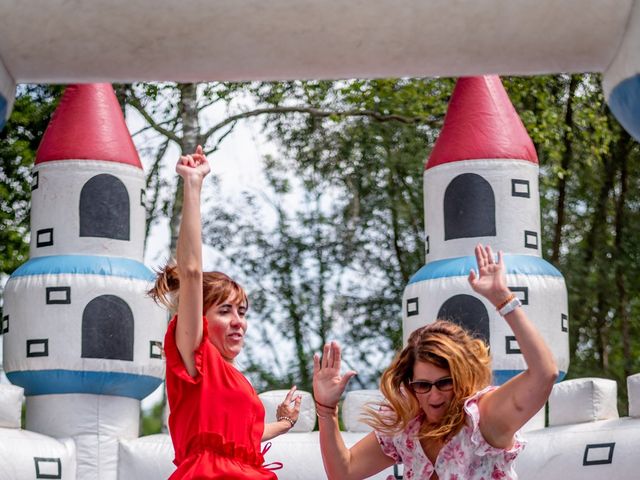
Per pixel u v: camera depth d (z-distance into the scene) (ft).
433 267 24.26
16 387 22.95
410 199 53.21
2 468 21.97
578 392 22.86
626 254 51.60
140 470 23.47
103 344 23.63
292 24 13.29
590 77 49.14
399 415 13.29
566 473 22.03
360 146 52.34
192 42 13.44
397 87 49.55
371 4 13.16
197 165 14.37
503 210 24.18
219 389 14.42
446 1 13.14
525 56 13.75
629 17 13.15
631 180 52.47
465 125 24.64
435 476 13.25
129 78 14.02
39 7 13.02
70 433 23.68
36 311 23.71
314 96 48.98
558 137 45.62
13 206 44.32
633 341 53.01
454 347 13.00
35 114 44.01
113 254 24.31
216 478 14.14
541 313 23.71
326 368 14.06
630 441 21.77
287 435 23.36
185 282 14.08
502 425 12.74
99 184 24.38
